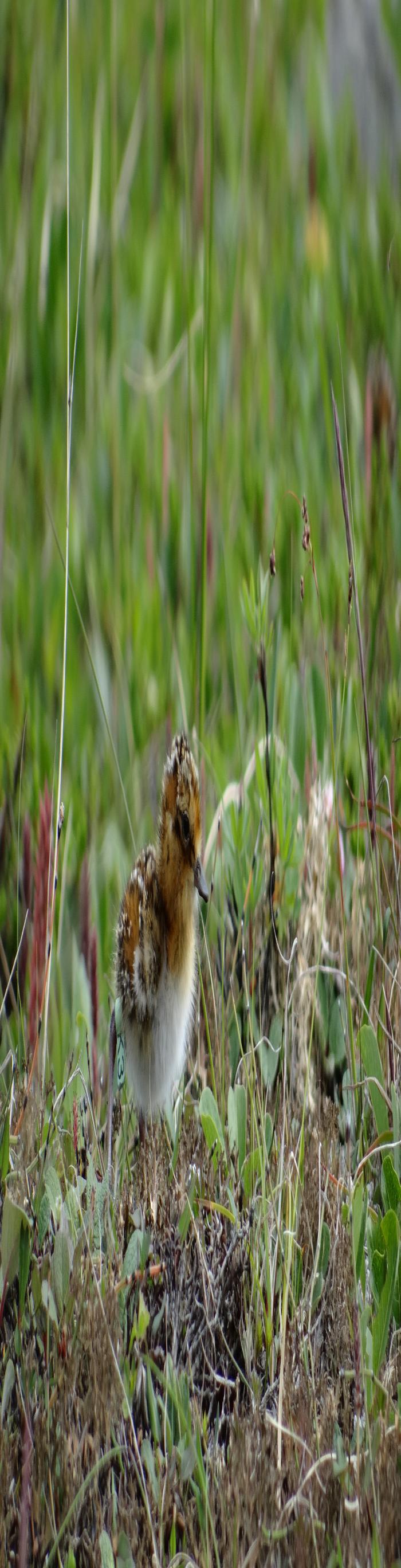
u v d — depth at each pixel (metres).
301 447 2.30
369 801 2.17
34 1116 2.13
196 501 2.29
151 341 2.36
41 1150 2.12
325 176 2.39
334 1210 2.13
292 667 2.23
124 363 2.34
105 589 2.29
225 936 2.18
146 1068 2.15
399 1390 2.09
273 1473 2.08
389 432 2.30
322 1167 2.14
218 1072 2.17
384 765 2.22
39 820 2.21
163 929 2.14
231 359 2.33
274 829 2.18
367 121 2.46
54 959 2.19
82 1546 2.08
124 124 2.39
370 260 2.36
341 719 2.18
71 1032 2.18
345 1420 2.10
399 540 2.27
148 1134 2.15
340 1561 2.07
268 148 2.39
